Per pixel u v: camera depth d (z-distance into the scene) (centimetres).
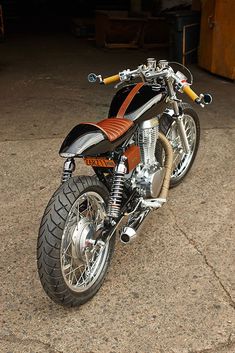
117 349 231
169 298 264
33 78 738
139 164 290
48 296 247
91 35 1111
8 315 252
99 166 266
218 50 716
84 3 1573
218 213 348
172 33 804
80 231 249
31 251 304
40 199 367
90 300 262
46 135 497
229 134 499
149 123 293
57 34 1168
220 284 274
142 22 940
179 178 383
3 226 332
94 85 695
